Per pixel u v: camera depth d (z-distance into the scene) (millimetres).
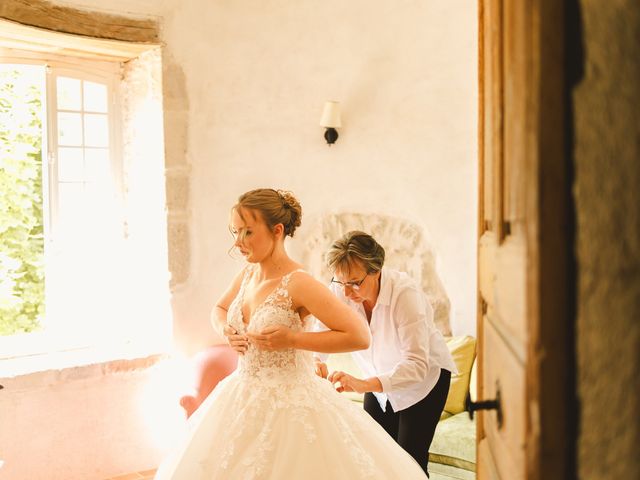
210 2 4340
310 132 4625
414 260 4488
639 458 715
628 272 720
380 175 4551
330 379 2533
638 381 719
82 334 4320
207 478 2289
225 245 4480
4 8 3590
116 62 4406
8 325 5035
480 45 1426
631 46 721
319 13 4562
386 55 4473
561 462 738
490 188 1244
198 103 4324
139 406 4164
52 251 4219
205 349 4164
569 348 729
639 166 718
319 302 2432
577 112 721
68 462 3914
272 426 2346
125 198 4496
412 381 2547
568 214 728
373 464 2346
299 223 2668
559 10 724
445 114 4316
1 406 3682
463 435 3365
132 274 4492
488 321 1266
